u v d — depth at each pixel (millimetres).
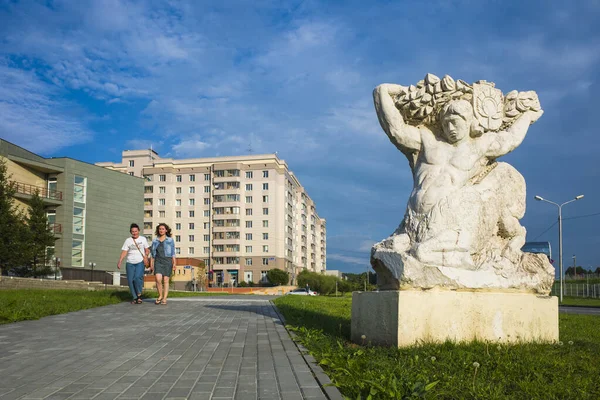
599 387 3975
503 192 6531
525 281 6008
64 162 42875
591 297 44094
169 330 7527
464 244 5844
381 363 4570
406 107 6520
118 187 48375
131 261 12742
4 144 37688
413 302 5383
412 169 6762
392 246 6039
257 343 6246
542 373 4285
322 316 9586
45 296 12500
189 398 3727
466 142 6391
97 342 6289
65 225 42312
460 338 5516
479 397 3598
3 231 28156
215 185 74188
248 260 73438
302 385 4086
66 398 3689
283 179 76688
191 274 59719
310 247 104250
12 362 4988
